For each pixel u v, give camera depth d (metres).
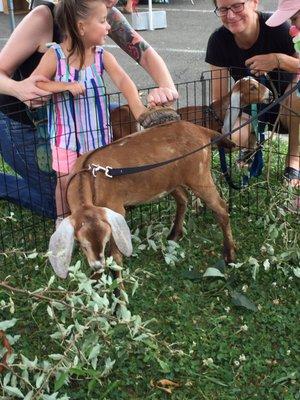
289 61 2.02
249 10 2.08
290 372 1.34
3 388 1.16
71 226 1.33
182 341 1.44
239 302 1.55
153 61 2.00
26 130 1.93
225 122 2.02
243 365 1.36
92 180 1.51
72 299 1.29
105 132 1.85
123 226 1.37
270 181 2.18
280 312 1.54
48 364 1.22
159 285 1.68
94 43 1.75
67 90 1.73
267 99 2.00
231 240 1.76
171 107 1.86
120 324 1.36
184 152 1.64
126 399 1.28
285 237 1.76
